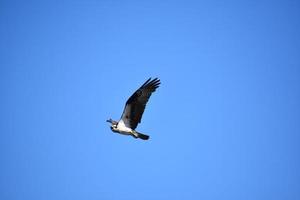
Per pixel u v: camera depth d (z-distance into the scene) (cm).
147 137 7438
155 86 7431
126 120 7444
